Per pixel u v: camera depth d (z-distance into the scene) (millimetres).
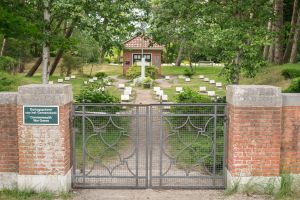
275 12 15766
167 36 16859
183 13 15430
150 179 8266
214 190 8219
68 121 8078
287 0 32438
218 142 8656
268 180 7828
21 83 18281
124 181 8648
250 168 7812
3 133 7879
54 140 7711
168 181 8656
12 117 7855
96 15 15570
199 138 8828
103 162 9312
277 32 14484
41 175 7762
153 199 7730
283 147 8000
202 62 60188
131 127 9305
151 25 16672
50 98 7633
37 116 7656
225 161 8344
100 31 15562
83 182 8359
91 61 45969
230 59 13734
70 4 14789
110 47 16547
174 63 64688
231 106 7910
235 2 13867
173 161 8422
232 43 12977
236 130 7734
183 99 15953
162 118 8180
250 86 7930
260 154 7789
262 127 7738
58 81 34094
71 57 40531
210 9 14031
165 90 29656
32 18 15656
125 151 9477
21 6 14656
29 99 7625
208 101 15172
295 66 25688
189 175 8570
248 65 13672
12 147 7902
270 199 7613
